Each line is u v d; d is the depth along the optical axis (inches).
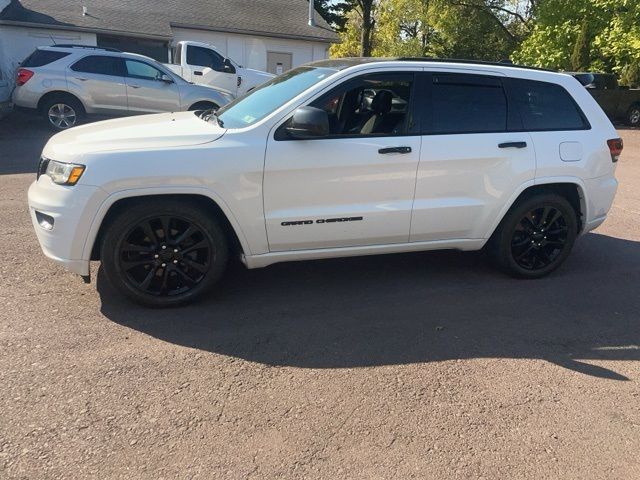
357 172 160.1
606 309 171.9
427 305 169.2
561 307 172.1
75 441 102.8
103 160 141.7
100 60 469.7
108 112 475.8
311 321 155.6
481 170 173.5
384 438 108.0
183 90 490.6
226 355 135.4
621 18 805.9
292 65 908.0
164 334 144.0
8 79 677.9
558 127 185.2
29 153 391.5
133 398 116.4
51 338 138.5
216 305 162.9
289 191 155.5
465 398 122.2
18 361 127.5
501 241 185.6
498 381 129.5
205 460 100.0
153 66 483.5
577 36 895.1
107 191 141.6
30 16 708.0
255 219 154.6
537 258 193.6
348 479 97.1
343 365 133.3
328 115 162.1
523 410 119.0
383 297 173.8
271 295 171.9
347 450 104.2
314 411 115.2
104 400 115.2
